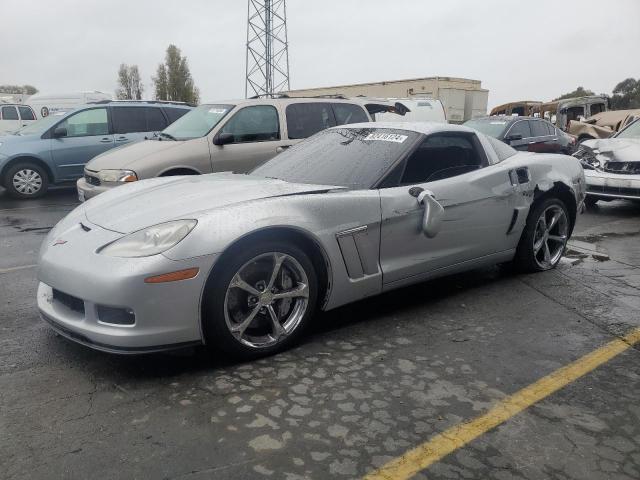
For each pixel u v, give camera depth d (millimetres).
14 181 10156
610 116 18656
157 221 3121
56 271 3090
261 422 2605
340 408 2732
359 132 4477
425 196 3807
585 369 3180
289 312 3387
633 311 4105
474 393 2896
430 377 3062
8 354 3324
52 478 2211
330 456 2359
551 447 2441
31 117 19000
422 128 4254
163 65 48875
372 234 3619
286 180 4082
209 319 3051
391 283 3803
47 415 2658
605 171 8344
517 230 4652
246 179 4031
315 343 3494
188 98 48969
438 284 4695
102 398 2818
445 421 2633
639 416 2701
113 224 3246
